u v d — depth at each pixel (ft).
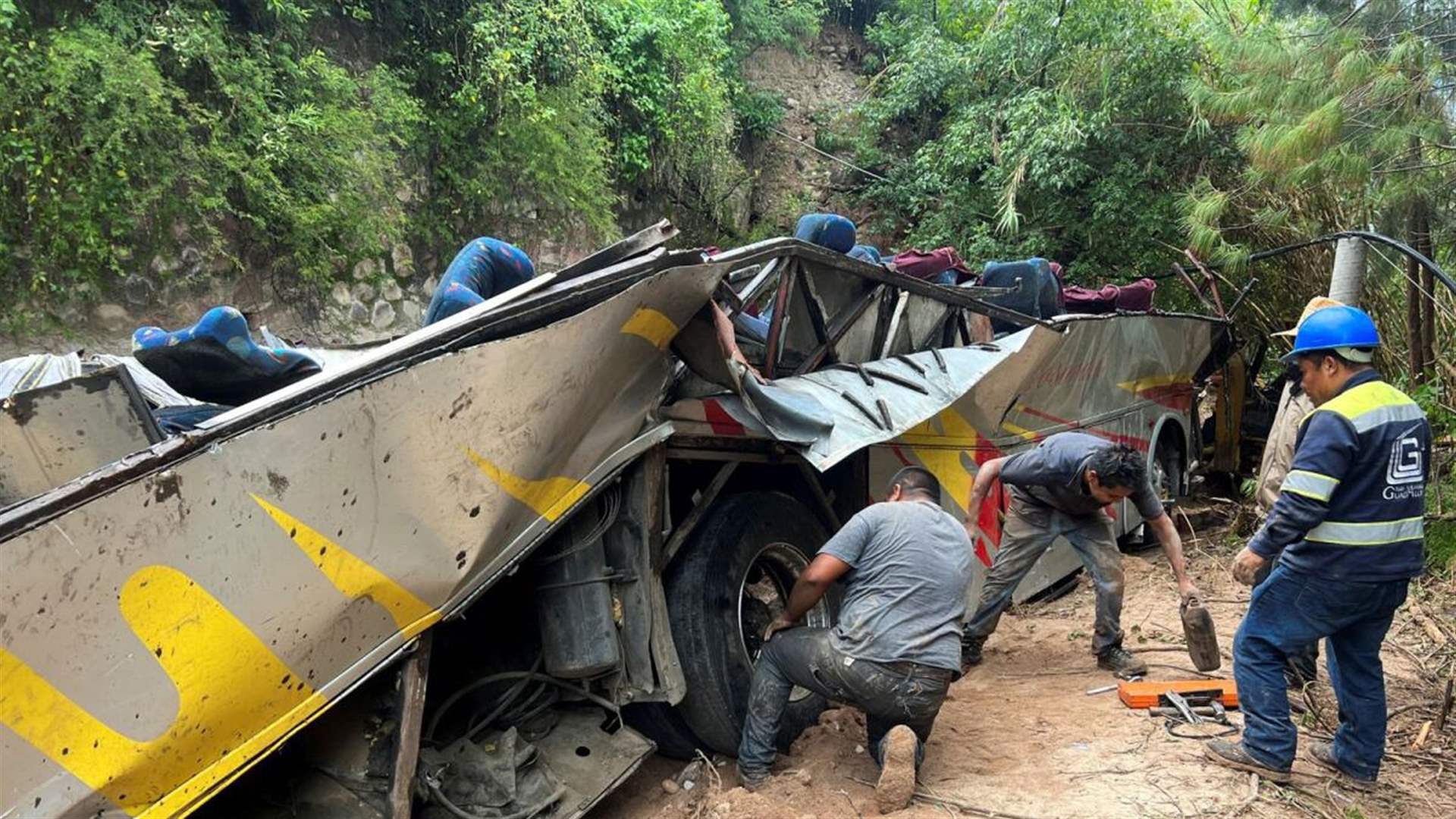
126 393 7.52
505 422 8.63
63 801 5.98
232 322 8.13
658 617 11.07
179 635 6.47
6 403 6.88
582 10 36.32
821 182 53.88
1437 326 25.32
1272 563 14.92
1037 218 39.73
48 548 5.78
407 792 8.35
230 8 25.08
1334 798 10.72
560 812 9.75
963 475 16.66
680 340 11.13
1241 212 31.65
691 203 45.14
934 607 10.98
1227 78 27.43
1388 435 10.14
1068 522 14.99
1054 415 19.54
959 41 51.24
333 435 7.27
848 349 15.28
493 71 30.35
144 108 20.94
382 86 27.73
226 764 6.90
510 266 11.98
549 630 10.46
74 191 20.42
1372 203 21.90
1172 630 17.10
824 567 11.09
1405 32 19.10
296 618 7.19
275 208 24.23
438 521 8.21
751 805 10.64
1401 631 16.46
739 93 49.57
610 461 10.33
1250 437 30.45
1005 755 11.86
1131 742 12.04
